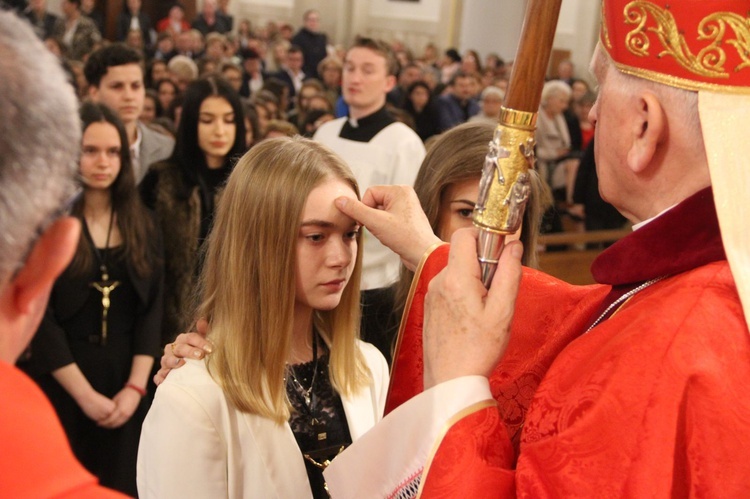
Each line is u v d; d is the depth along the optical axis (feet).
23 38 2.17
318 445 5.24
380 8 50.88
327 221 4.89
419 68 33.91
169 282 10.16
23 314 2.29
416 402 3.68
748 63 3.29
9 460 2.02
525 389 4.24
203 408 4.76
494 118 25.62
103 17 39.09
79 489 2.10
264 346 4.90
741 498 3.10
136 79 12.59
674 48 3.38
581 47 40.98
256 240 4.91
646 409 3.17
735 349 3.21
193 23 42.57
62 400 9.35
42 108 2.14
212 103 10.55
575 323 4.19
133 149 12.68
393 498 3.73
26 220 2.14
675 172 3.53
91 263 9.37
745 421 3.11
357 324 5.59
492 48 46.39
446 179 6.53
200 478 4.71
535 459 3.35
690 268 3.51
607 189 3.76
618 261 3.73
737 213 3.22
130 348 9.71
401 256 4.82
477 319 3.62
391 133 13.01
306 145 5.10
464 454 3.51
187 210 10.36
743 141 3.26
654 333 3.26
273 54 37.99
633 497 3.13
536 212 6.78
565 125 23.03
